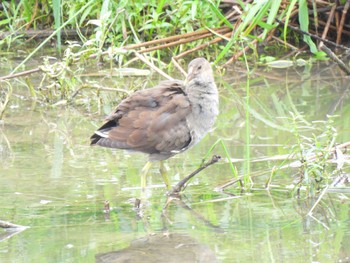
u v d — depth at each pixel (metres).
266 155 11.30
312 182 9.94
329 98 14.07
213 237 8.55
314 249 8.21
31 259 7.93
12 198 9.70
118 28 16.22
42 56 16.70
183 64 16.14
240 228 8.84
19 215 9.16
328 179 10.34
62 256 8.02
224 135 12.34
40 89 14.18
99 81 15.15
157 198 9.82
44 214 9.22
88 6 16.38
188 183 10.24
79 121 13.09
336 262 7.87
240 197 9.91
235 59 16.03
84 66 16.20
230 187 10.27
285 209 9.46
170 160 11.28
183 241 8.42
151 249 8.20
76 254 8.07
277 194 10.01
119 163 11.12
